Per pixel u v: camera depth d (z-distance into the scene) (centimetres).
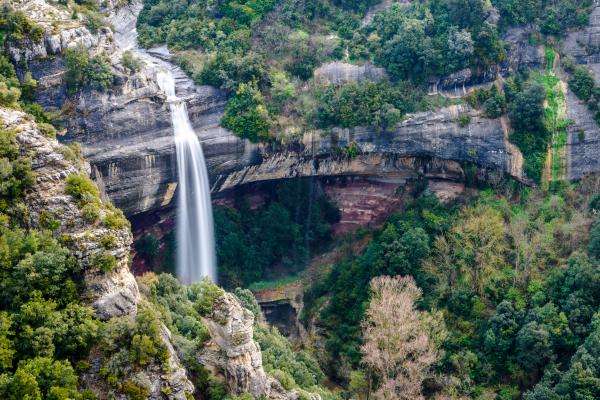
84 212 5131
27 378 4394
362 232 9281
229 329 5153
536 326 7050
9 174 5184
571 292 7256
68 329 4738
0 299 4869
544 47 9138
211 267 8850
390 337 6938
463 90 8938
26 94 7381
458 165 8962
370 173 9288
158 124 8119
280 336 7675
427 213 8512
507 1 9162
